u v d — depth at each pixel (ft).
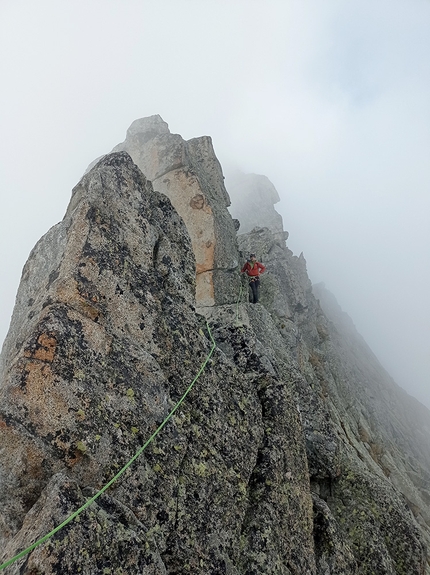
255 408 34.88
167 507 24.66
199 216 71.51
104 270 29.58
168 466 25.96
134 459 24.34
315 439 46.47
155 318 31.01
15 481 22.08
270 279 93.56
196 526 25.67
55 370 24.21
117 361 26.86
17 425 22.71
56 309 26.12
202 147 86.89
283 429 36.45
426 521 80.59
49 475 22.39
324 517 35.83
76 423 23.57
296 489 34.19
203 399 31.04
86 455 23.16
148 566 20.66
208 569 24.77
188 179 73.67
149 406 26.86
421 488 103.14
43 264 34.47
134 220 33.96
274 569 27.73
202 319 42.98
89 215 30.58
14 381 23.48
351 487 46.14
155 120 90.68
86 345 25.95
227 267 71.00
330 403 83.82
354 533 41.68
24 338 27.99
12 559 17.53
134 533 21.03
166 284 34.40
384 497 45.62
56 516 19.08
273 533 29.53
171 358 30.63
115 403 25.41
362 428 100.07
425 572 43.75
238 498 29.48
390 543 42.80
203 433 29.55
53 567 17.54
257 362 40.22
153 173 76.74
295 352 81.61
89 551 18.84
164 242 36.17
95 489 21.91
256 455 32.86
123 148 91.20
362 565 39.29
